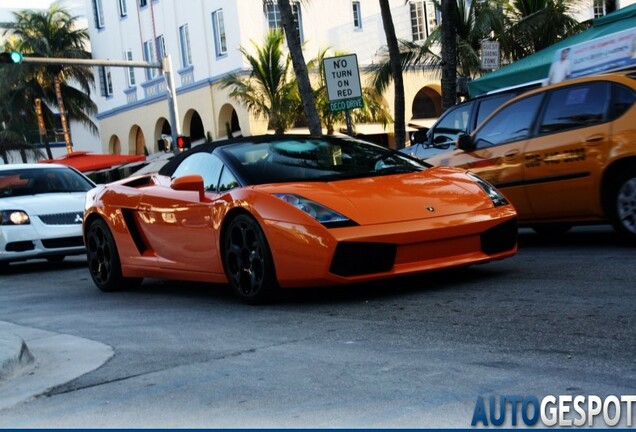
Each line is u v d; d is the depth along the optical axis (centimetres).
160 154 3384
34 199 1077
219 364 411
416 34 3231
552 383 328
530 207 763
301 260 527
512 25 2133
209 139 3200
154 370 411
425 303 520
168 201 652
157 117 3603
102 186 770
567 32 2094
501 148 785
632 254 656
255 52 2952
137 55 3712
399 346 413
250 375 383
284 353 421
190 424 319
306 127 2898
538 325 430
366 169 603
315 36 3052
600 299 482
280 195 548
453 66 1664
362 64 3145
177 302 642
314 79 2973
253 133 2942
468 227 542
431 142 1049
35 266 1184
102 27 4019
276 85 2809
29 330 566
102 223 747
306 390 350
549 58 1227
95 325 566
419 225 528
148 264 691
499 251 565
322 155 620
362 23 3156
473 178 596
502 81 1302
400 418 302
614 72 720
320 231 518
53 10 4119
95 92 4319
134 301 676
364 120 2962
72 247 1063
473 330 433
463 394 324
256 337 469
